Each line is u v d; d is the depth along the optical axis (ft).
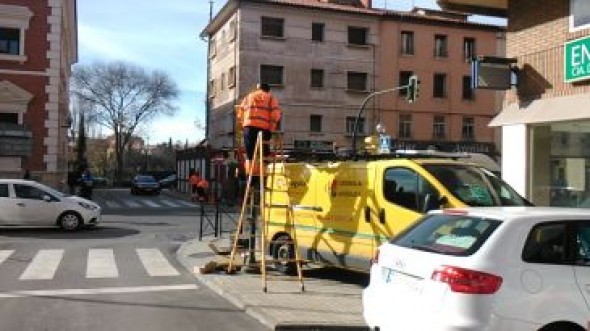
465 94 181.06
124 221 84.17
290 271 41.34
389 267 21.16
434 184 33.12
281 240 41.98
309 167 40.50
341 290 35.70
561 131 42.22
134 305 32.58
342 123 169.58
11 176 106.63
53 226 71.15
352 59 170.60
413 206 33.86
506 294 18.29
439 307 18.70
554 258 19.12
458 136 180.04
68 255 51.85
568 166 41.42
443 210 21.90
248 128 40.01
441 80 179.73
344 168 37.91
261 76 162.81
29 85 108.47
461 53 180.55
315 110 167.02
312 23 167.63
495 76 44.57
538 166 43.52
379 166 35.81
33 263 47.37
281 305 31.22
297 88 165.58
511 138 44.96
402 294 20.20
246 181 43.14
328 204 38.60
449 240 19.99
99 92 264.52
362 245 36.09
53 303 32.99
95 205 74.23
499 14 50.08
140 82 267.80
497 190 33.55
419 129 176.35
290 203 38.86
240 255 45.34
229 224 81.92
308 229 39.96
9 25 107.55
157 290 37.01
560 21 41.37
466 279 18.39
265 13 162.91
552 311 18.51
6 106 107.24
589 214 20.03
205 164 141.69
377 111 172.45
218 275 40.83
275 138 40.04
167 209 110.32
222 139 175.22
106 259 49.80
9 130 106.01
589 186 39.81
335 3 176.96
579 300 18.75
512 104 45.39
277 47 164.04
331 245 38.09
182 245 58.75
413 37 176.65
